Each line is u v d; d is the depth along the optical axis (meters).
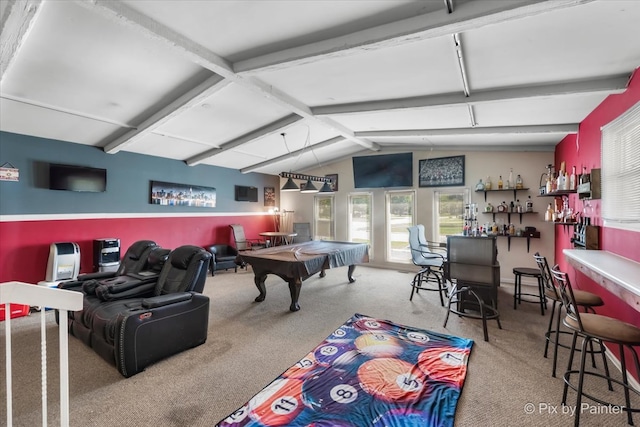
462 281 3.62
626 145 2.64
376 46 2.45
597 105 3.33
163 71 3.20
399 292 4.99
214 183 7.26
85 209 5.05
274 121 4.92
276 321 3.73
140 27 2.29
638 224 2.44
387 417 1.99
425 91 3.54
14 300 1.13
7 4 1.97
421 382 2.38
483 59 2.66
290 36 2.58
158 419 2.03
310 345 3.07
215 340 3.21
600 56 2.44
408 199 6.91
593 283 3.29
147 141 5.31
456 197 6.28
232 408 2.13
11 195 4.30
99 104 3.83
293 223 8.27
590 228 3.29
